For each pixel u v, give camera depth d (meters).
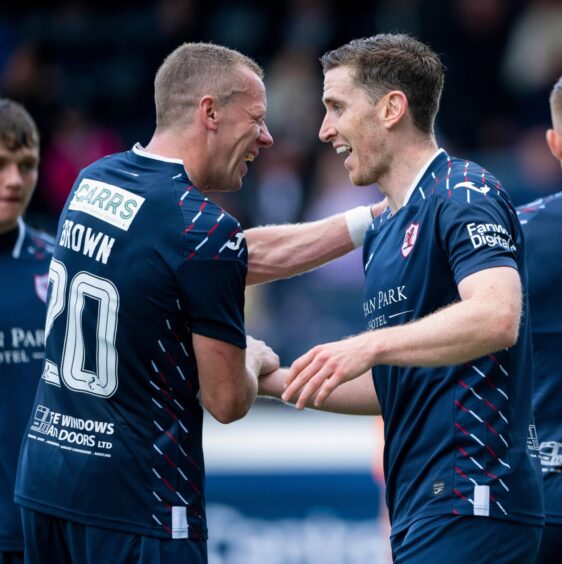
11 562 12.02
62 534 9.77
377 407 10.93
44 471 9.75
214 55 10.05
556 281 11.16
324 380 8.62
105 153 27.02
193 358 9.70
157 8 29.88
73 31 29.33
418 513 9.58
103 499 9.49
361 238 11.75
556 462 11.09
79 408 9.66
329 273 23.00
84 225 9.78
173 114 9.98
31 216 24.44
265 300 21.89
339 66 10.08
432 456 9.55
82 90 28.59
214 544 18.33
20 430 12.10
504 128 28.44
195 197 9.63
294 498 18.55
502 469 9.41
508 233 9.19
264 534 18.44
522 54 29.05
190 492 9.70
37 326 12.30
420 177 9.79
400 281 9.73
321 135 10.21
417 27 29.22
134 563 9.45
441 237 9.33
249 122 10.12
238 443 18.69
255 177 25.88
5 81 28.27
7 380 12.12
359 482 18.64
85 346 9.65
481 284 8.70
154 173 9.76
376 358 8.62
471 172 9.55
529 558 9.64
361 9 29.58
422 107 9.93
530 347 9.88
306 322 21.81
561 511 11.04
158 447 9.54
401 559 9.57
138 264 9.48
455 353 8.55
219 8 29.80
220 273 9.51
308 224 11.86
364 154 10.01
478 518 9.34
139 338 9.49
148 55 29.08
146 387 9.54
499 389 9.46
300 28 29.02
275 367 11.22
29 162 12.35
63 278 9.85
